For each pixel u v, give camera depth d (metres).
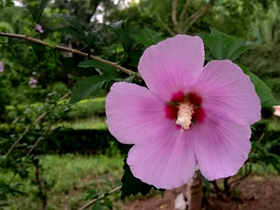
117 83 0.16
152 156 0.16
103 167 1.63
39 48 0.28
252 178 1.39
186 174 0.17
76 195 1.29
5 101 1.33
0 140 0.67
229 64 0.14
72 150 2.07
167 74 0.16
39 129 0.77
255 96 0.14
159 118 0.17
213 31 0.19
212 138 0.16
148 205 1.17
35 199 1.12
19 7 0.29
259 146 0.67
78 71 0.25
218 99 0.16
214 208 1.12
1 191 0.61
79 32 0.25
